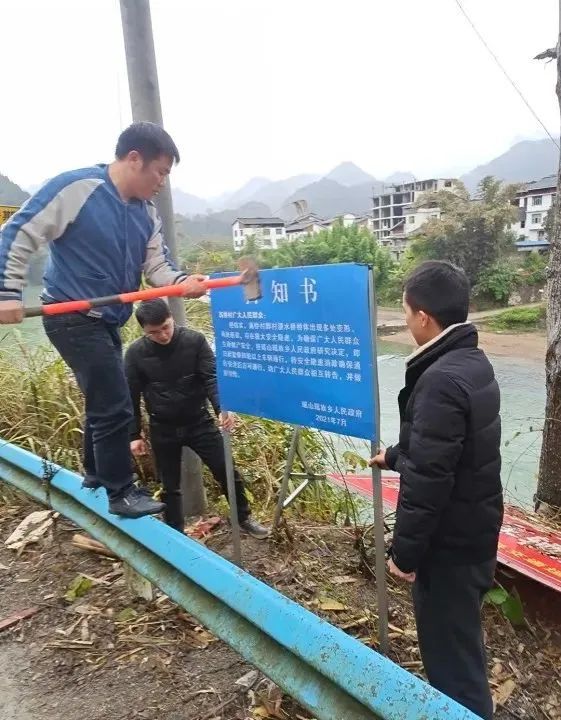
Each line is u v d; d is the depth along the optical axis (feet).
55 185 6.84
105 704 7.06
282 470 14.51
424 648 6.75
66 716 6.89
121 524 8.55
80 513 9.95
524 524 11.17
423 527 6.02
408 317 6.64
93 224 7.03
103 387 7.70
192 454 12.28
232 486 9.79
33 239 6.68
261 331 8.40
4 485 13.64
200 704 7.02
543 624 9.34
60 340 7.43
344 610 9.09
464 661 6.50
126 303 7.58
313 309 7.58
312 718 6.84
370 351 7.08
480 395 6.03
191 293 7.11
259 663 6.31
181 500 11.48
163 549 7.77
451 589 6.47
